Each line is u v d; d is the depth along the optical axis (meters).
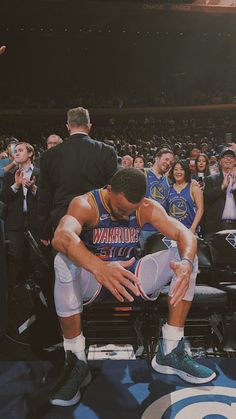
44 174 3.34
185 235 2.46
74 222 2.38
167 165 4.87
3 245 3.02
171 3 23.66
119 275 2.14
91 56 27.64
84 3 22.77
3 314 2.99
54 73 27.36
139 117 24.48
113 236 2.52
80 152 3.26
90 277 2.46
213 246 3.62
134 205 2.32
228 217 4.66
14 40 25.67
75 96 25.72
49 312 3.30
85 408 2.28
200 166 7.05
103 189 2.51
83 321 3.34
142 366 2.69
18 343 3.17
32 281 3.45
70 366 2.39
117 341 3.47
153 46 27.92
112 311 3.15
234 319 3.23
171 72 28.95
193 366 2.49
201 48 28.20
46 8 22.61
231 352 3.21
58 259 2.35
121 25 24.62
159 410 2.24
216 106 24.89
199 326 3.50
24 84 26.94
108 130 22.30
